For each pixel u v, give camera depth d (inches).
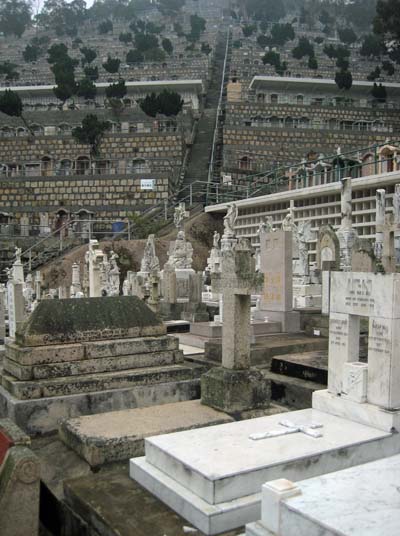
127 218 1989.4
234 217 872.3
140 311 358.9
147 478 216.8
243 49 3833.7
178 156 2279.8
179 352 355.9
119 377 320.2
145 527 189.6
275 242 541.3
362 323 508.1
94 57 3548.2
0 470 206.4
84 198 2129.7
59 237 1908.2
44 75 3435.0
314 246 1373.0
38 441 286.4
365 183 1300.4
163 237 1744.6
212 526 184.2
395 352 241.0
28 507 199.3
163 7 5093.5
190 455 210.7
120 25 4778.5
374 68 3410.4
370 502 160.9
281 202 1611.7
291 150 2345.0
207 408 299.0
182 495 197.3
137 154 2295.8
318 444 221.1
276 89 2925.7
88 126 2249.0
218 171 2282.2
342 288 264.4
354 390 254.2
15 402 291.9
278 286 537.3
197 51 3754.9
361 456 223.8
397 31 2623.0
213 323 538.0
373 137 2386.8
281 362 387.9
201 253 1792.6
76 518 211.0
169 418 279.4
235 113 2576.3
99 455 243.1
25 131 2532.0
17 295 625.9
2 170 2322.8
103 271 1104.8
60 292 1079.6
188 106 2785.4
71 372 319.6
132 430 260.1
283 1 5329.7
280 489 165.9
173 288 703.7
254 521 187.6
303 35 4229.8
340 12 4894.2
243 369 303.7
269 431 235.6
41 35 4645.7
